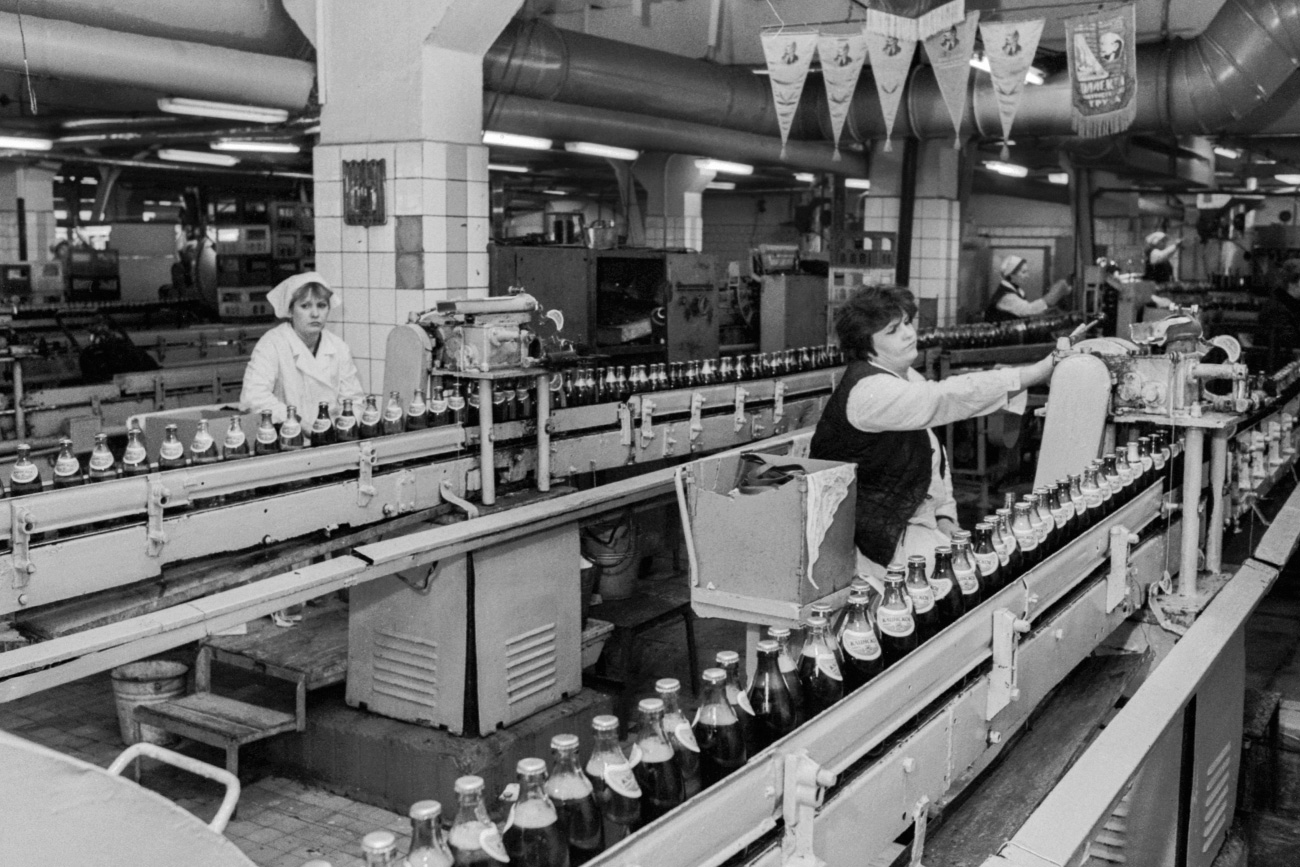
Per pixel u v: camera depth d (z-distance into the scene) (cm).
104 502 295
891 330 320
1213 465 389
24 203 1341
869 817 204
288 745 386
